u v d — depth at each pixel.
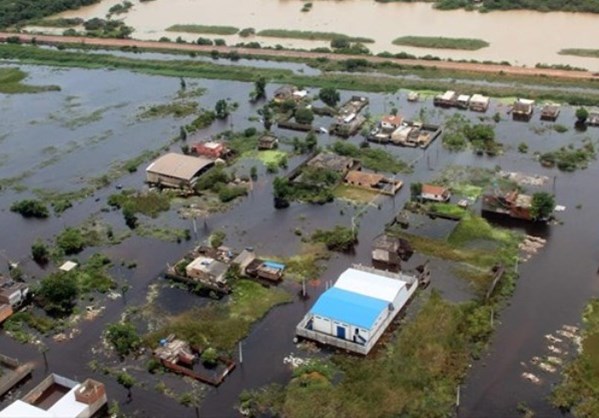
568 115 108.44
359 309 63.03
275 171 94.81
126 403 57.81
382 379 58.47
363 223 81.94
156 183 93.69
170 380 60.16
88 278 73.75
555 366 59.53
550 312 66.19
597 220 80.12
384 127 104.38
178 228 82.94
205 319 67.12
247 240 79.69
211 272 71.44
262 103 119.44
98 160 102.25
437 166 94.50
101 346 64.69
